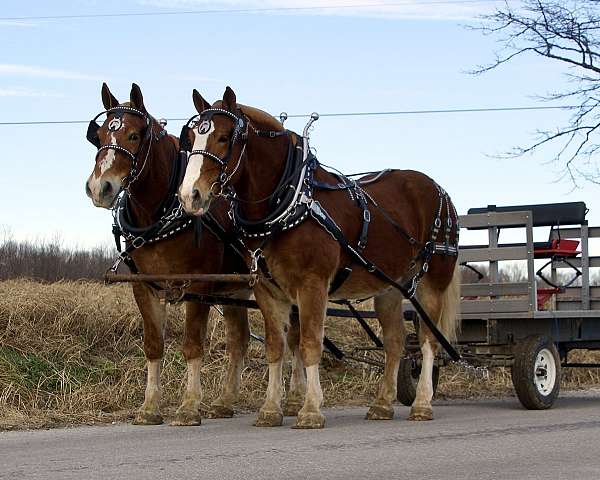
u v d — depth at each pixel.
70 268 22.14
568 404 10.88
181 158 8.87
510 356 10.62
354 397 11.84
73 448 7.08
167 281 8.53
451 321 9.87
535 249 11.47
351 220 8.73
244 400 10.82
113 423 9.03
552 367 10.29
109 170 8.25
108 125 8.38
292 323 10.06
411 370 10.92
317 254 8.20
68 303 12.22
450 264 9.93
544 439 7.43
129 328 12.12
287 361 12.48
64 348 11.15
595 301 11.76
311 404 8.34
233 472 5.95
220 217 8.87
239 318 10.02
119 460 6.42
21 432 8.27
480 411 10.04
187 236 8.64
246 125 8.04
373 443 7.23
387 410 9.35
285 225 8.10
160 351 8.97
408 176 9.90
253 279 8.05
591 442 7.26
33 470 6.05
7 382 9.93
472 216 10.78
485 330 10.80
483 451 6.81
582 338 10.85
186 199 7.69
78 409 9.74
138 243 8.66
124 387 10.48
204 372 11.39
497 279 10.70
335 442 7.29
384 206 9.30
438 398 12.18
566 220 11.62
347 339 14.10
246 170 8.11
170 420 9.26
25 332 11.23
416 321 11.00
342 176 9.02
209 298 8.74
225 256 9.21
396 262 9.28
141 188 8.58
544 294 11.56
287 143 8.35
